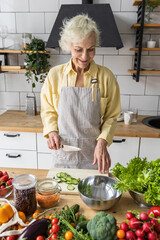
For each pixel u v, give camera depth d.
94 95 1.45
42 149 2.19
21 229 0.80
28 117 2.38
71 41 1.21
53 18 2.35
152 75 2.39
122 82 2.45
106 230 0.74
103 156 1.29
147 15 2.23
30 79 2.52
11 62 2.48
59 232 0.79
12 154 2.23
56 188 0.98
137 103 2.49
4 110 2.64
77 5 2.07
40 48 2.21
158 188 0.87
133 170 1.01
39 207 0.99
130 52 2.37
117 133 1.99
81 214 0.88
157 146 2.05
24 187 0.90
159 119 2.35
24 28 2.40
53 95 1.51
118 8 2.27
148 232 0.76
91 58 1.29
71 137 1.51
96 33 1.25
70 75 1.46
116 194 1.02
